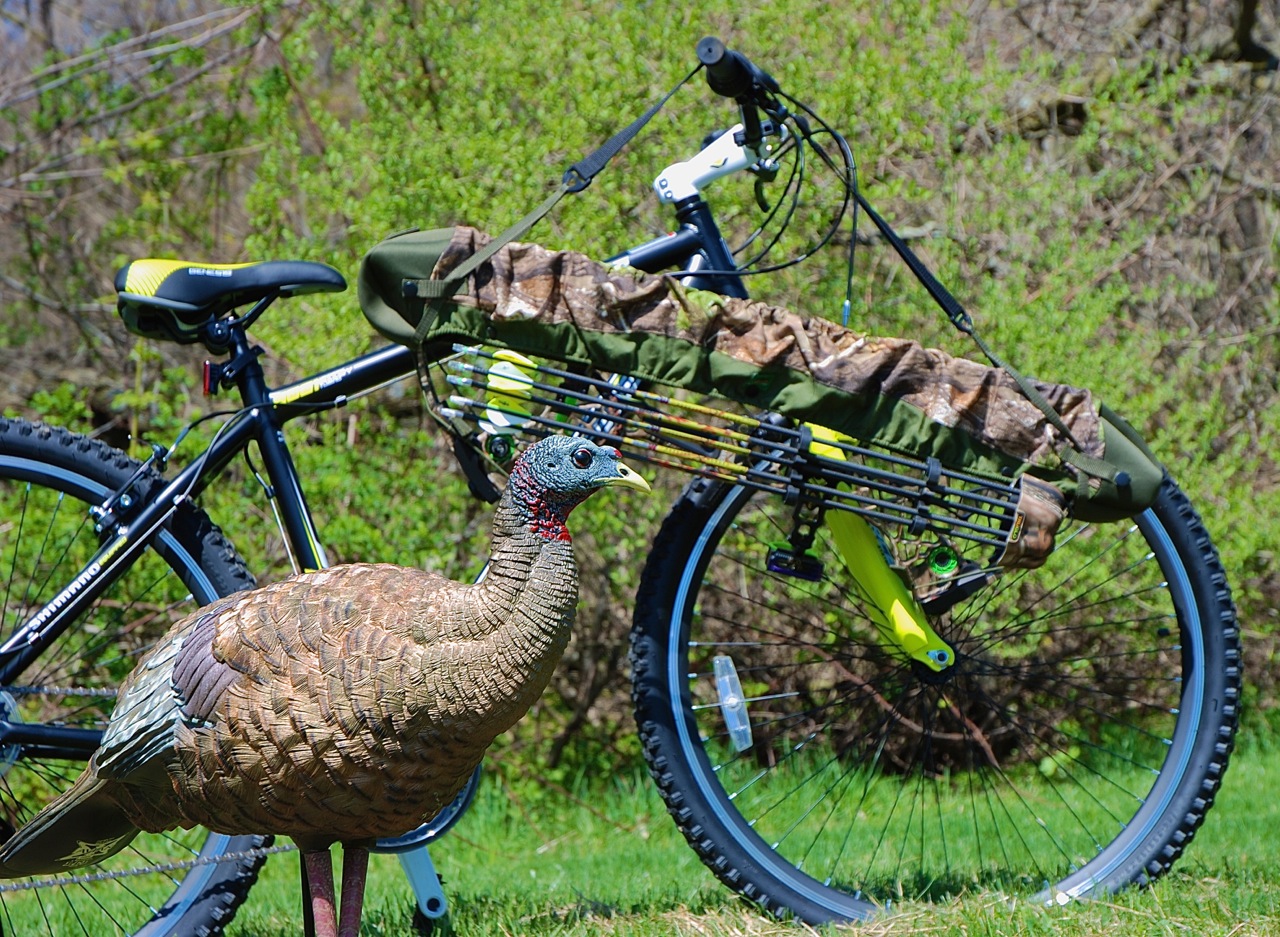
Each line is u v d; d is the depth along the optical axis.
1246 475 8.11
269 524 7.18
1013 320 6.94
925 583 4.25
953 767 7.53
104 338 9.84
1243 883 4.34
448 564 7.38
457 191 6.86
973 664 5.32
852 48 7.12
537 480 3.18
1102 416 3.96
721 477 3.94
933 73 7.12
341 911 3.36
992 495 3.93
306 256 7.16
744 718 4.29
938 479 3.85
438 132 7.34
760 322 3.79
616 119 7.08
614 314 3.76
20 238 10.03
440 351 3.93
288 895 5.59
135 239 9.48
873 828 6.37
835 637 7.15
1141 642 7.60
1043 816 6.61
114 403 7.85
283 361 7.80
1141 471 3.86
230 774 3.13
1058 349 7.02
